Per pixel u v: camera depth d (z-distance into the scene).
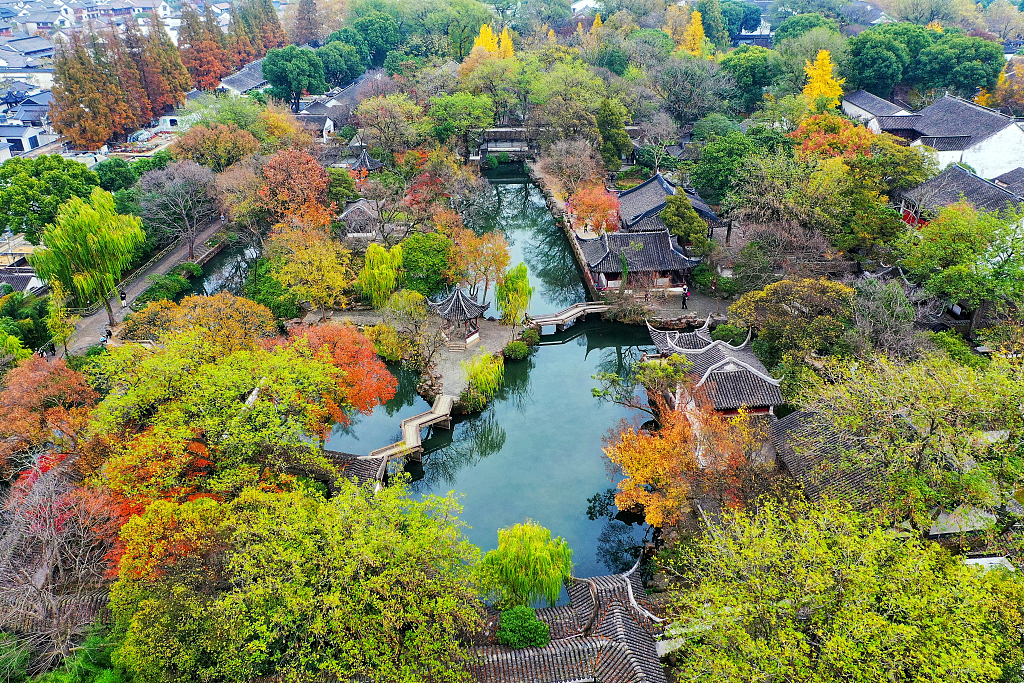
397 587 30.16
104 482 37.03
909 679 24.11
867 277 55.09
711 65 124.31
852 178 69.44
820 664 24.73
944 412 33.81
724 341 54.44
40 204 73.81
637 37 139.75
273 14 186.12
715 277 71.62
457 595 32.06
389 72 139.75
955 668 22.59
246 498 33.22
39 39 184.38
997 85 119.56
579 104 104.00
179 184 80.00
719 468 40.75
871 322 49.69
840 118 87.94
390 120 103.56
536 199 107.56
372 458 48.28
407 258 68.88
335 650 29.45
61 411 42.09
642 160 111.38
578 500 48.88
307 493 36.19
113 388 44.97
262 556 29.55
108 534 35.38
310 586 29.52
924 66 121.38
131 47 127.75
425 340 59.69
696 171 86.88
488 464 52.94
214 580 30.56
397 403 60.47
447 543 33.25
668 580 37.53
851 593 26.11
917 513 33.69
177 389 42.62
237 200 77.56
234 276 81.94
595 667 31.83
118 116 115.12
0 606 30.62
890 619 26.23
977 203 67.81
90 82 109.94
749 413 47.91
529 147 123.50
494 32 164.50
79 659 29.73
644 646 32.81
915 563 27.22
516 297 65.06
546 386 63.03
